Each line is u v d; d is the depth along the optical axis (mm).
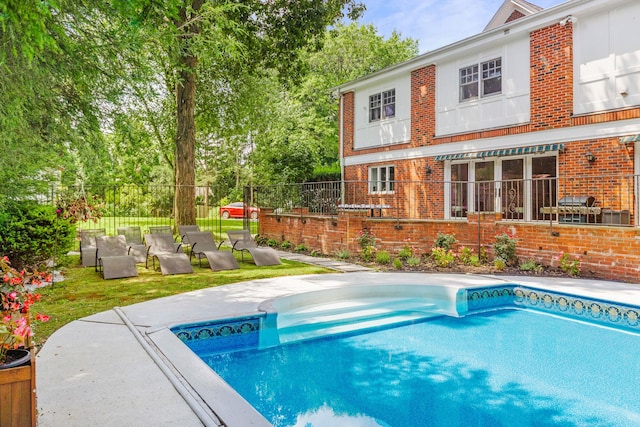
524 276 9453
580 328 6965
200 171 33750
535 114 12750
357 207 13719
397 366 5363
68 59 5527
